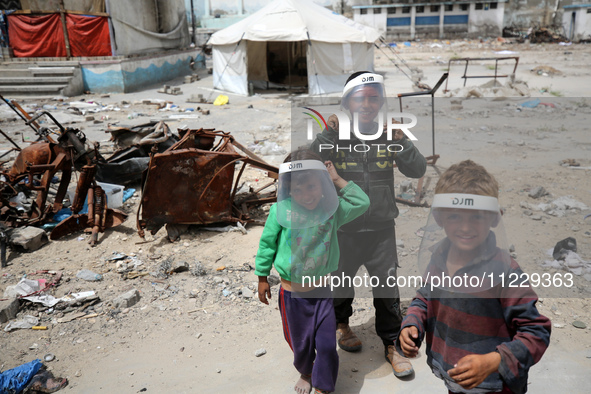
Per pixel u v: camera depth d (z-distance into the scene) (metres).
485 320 1.52
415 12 37.00
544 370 2.52
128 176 5.90
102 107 13.14
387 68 21.05
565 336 2.79
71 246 4.57
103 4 15.99
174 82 19.23
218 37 15.79
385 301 2.45
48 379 2.72
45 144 5.02
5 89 15.05
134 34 17.64
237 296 3.62
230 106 13.17
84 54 16.02
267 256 2.30
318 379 2.25
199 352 2.96
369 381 2.57
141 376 2.75
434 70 19.94
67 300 3.55
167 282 3.88
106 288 3.79
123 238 4.72
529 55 25.84
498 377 1.51
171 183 4.46
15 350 3.03
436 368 1.67
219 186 4.61
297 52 18.42
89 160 4.84
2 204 4.95
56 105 13.27
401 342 1.73
